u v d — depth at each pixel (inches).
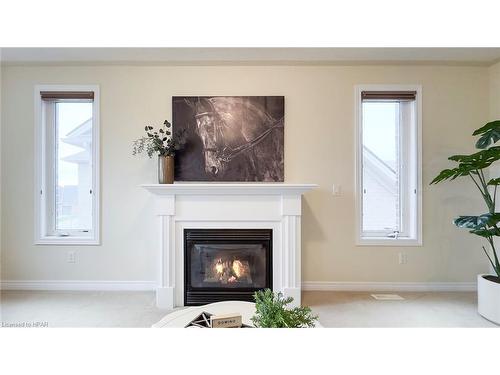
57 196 138.4
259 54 124.7
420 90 134.4
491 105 135.1
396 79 134.8
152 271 134.7
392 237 136.7
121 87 134.4
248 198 120.5
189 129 132.6
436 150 135.3
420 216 134.4
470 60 131.1
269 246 120.4
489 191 135.0
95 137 134.5
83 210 138.5
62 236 137.2
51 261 135.0
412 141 136.8
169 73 134.1
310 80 134.4
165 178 123.7
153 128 134.1
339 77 134.3
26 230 135.6
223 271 122.8
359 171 133.9
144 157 134.3
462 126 135.3
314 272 134.5
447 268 134.7
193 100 132.6
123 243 134.5
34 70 135.3
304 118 134.3
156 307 117.6
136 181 134.4
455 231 134.9
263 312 58.7
